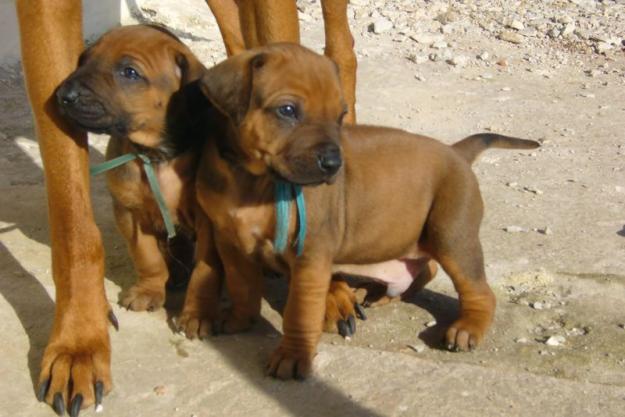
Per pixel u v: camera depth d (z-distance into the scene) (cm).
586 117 246
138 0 295
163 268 147
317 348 139
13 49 255
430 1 347
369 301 153
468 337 141
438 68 284
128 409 126
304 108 126
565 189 199
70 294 129
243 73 127
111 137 144
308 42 291
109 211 179
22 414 124
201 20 305
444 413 126
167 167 140
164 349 138
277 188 130
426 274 155
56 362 126
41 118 129
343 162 134
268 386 130
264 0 154
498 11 339
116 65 133
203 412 125
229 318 142
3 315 142
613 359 141
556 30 319
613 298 157
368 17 328
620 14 338
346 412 126
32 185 189
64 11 129
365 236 142
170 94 137
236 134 129
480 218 146
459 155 148
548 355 141
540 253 170
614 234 179
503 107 252
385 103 250
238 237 134
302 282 132
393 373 134
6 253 160
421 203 144
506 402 129
